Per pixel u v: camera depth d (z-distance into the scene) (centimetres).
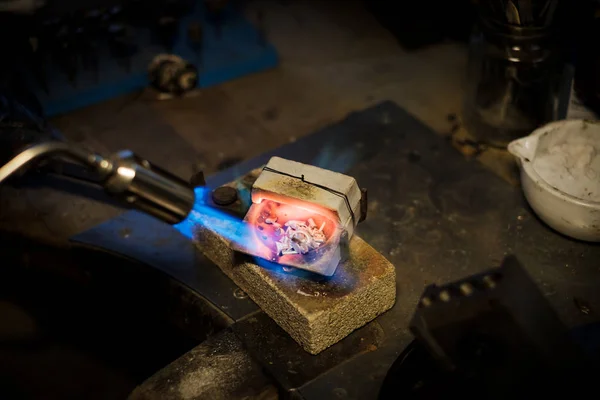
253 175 148
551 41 171
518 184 177
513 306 139
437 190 165
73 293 177
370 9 260
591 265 148
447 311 138
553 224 149
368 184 168
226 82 234
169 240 157
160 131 212
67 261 171
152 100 223
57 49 225
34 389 180
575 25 173
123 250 155
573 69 172
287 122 217
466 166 172
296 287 127
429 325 135
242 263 134
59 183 185
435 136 181
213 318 140
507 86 180
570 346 132
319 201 124
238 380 126
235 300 141
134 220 163
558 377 127
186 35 245
